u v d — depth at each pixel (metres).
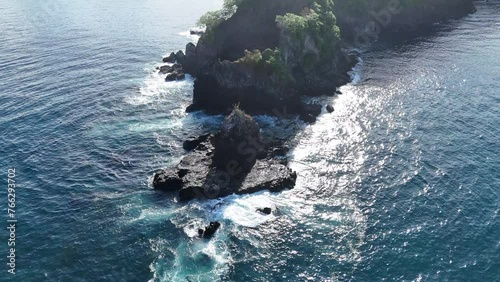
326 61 121.69
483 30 156.88
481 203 73.12
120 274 61.81
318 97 112.62
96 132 97.50
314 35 118.50
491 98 106.44
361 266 62.22
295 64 114.50
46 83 121.88
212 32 120.44
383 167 83.31
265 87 103.81
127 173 83.62
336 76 121.44
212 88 107.19
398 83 117.69
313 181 80.50
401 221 70.12
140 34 168.25
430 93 110.75
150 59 141.62
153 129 99.12
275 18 122.56
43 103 110.00
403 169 82.44
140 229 69.69
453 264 61.97
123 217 72.31
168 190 78.31
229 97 105.56
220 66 104.75
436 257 63.19
